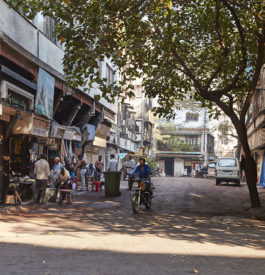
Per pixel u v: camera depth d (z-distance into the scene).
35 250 6.73
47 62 16.92
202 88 14.19
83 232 8.64
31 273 5.16
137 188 12.55
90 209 13.09
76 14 10.80
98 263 5.82
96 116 27.34
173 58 14.99
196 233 8.85
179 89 15.86
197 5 14.22
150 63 11.80
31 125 14.74
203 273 5.36
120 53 10.98
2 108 13.04
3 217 10.79
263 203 16.19
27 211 12.26
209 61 16.28
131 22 10.66
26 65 14.45
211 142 75.81
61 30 10.81
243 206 15.20
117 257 6.27
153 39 10.80
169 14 10.67
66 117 22.75
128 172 21.53
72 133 20.67
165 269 5.53
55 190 15.05
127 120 44.69
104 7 10.20
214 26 14.49
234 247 7.34
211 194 20.06
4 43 12.44
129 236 8.21
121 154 38.47
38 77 15.30
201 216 12.07
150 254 6.53
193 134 68.19
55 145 19.14
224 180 28.83
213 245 7.47
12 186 13.26
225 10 14.56
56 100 18.84
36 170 14.20
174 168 69.12
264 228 10.03
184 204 15.32
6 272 5.19
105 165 34.16
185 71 15.33
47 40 16.84
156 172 53.25
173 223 10.38
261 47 13.15
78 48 10.98
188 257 6.38
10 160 14.85
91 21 10.20
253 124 33.62
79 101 22.00
